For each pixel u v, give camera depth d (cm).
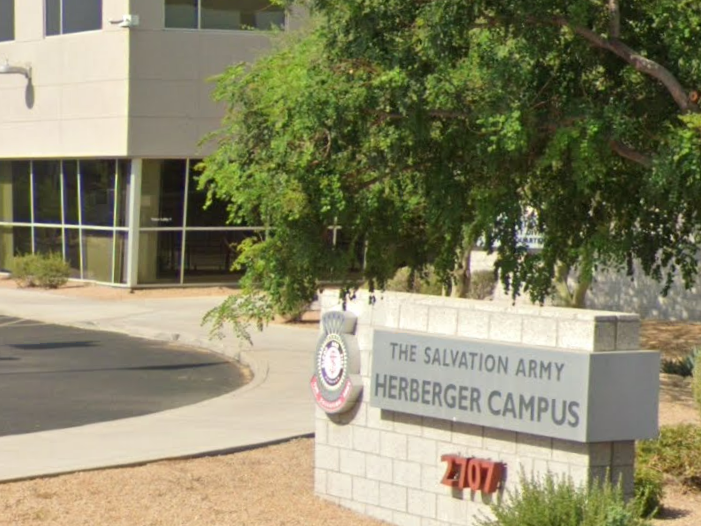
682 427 1327
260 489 1185
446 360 1028
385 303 1098
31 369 2059
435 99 800
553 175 858
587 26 848
